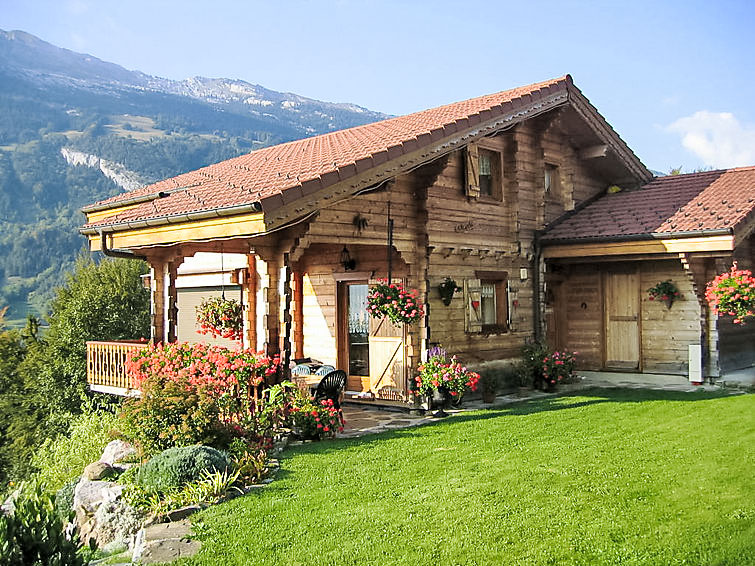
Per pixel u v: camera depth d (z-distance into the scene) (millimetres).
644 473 6953
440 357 11711
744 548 5051
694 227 13133
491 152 14281
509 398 13148
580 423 9883
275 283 9773
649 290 15070
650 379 14570
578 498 6293
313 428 9461
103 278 30203
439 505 6328
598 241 14227
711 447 7871
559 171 16047
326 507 6461
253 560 5438
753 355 15633
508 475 7137
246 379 9398
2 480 25109
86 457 12086
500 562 5125
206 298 16297
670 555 5031
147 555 5637
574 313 16328
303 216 9203
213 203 9664
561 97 14461
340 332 13602
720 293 12562
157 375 9102
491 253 13727
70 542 5031
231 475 7410
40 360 28438
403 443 9047
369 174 10047
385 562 5254
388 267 12008
